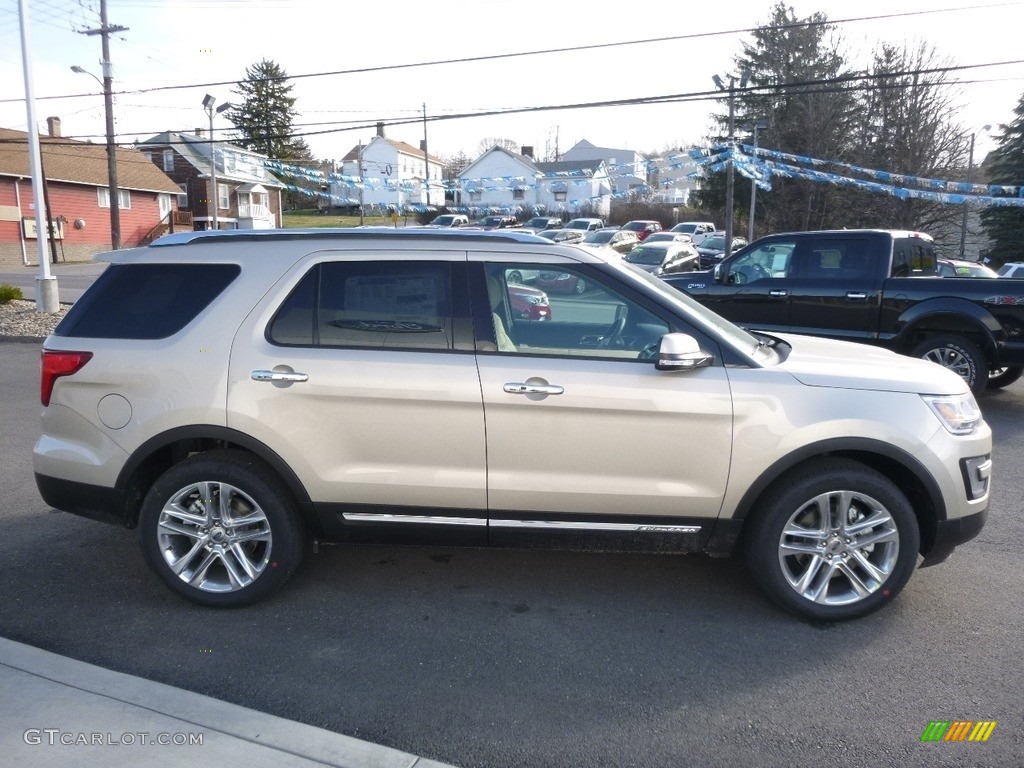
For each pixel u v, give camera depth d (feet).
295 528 13.79
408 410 13.19
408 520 13.61
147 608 13.99
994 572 15.61
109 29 92.89
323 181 87.15
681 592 14.69
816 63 134.31
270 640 12.94
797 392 13.07
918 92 110.73
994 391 33.86
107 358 13.70
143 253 14.25
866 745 10.35
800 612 13.46
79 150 146.20
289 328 13.60
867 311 30.76
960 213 117.08
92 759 9.72
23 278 104.06
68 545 16.71
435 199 173.58
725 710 11.11
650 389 12.94
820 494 13.14
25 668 11.65
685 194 199.52
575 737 10.53
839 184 112.98
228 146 167.84
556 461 13.17
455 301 13.48
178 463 13.82
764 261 33.40
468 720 10.87
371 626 13.42
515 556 16.25
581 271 13.60
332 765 9.71
